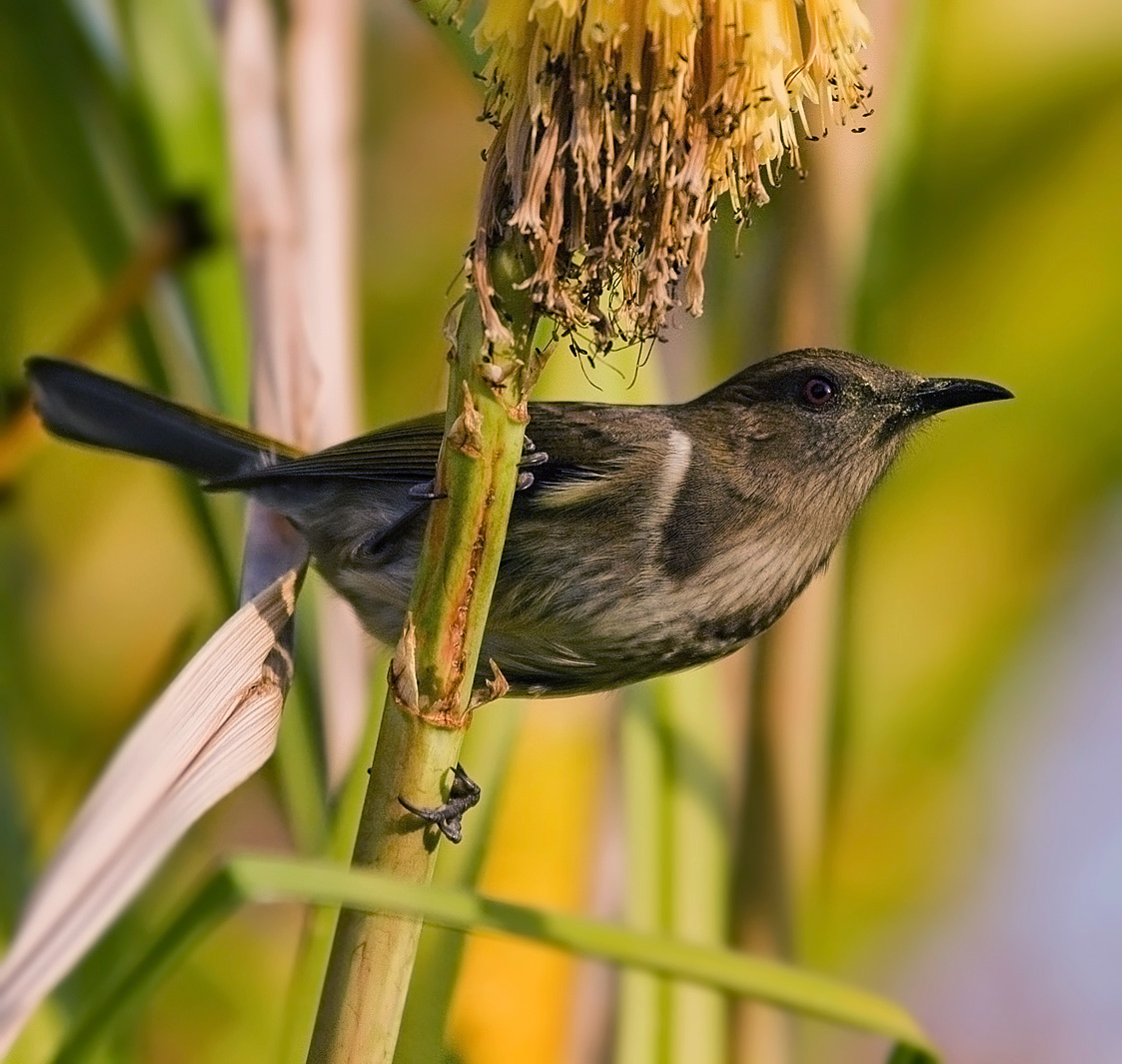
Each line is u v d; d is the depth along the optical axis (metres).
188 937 2.98
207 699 3.09
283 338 3.16
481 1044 3.19
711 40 3.09
